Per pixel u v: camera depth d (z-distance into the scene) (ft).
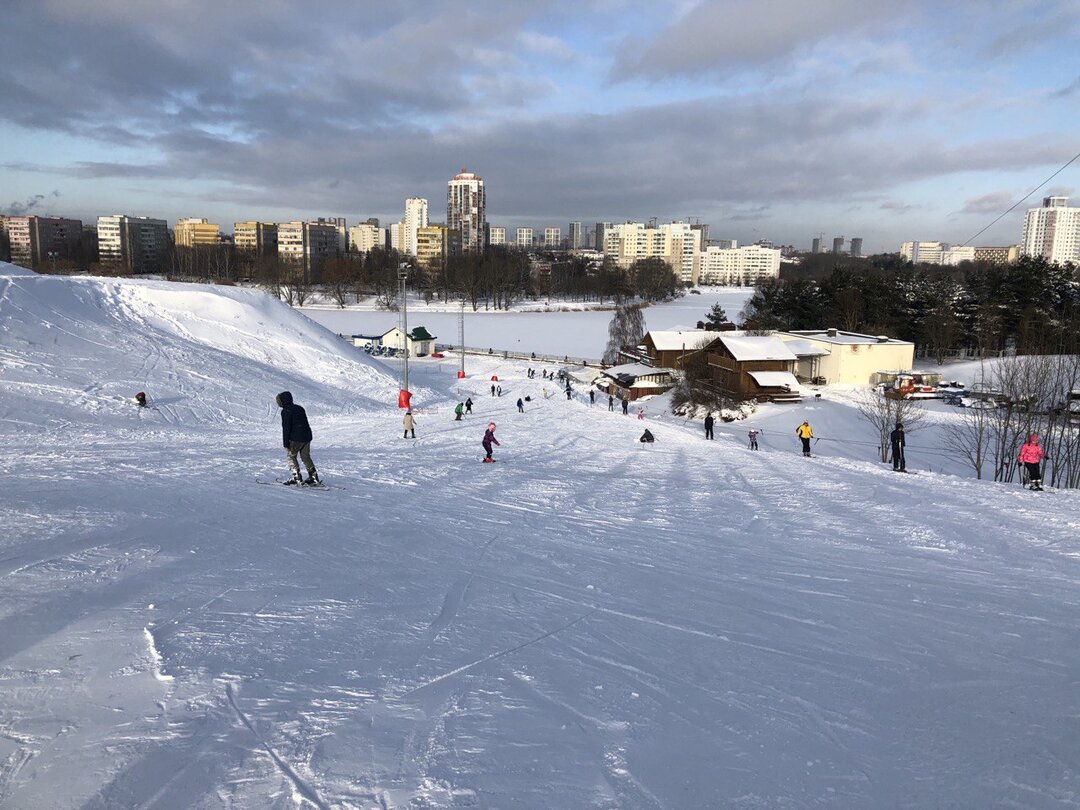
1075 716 14.96
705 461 75.31
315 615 19.53
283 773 11.58
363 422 107.65
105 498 37.27
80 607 19.03
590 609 21.86
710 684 16.25
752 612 22.29
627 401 161.38
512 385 182.70
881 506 46.24
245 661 16.01
